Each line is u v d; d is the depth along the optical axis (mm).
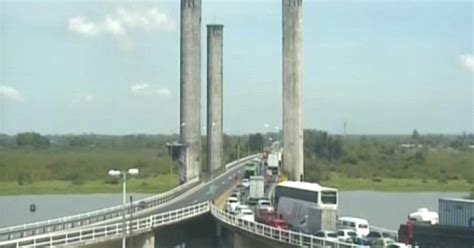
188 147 185625
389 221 145500
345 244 78000
